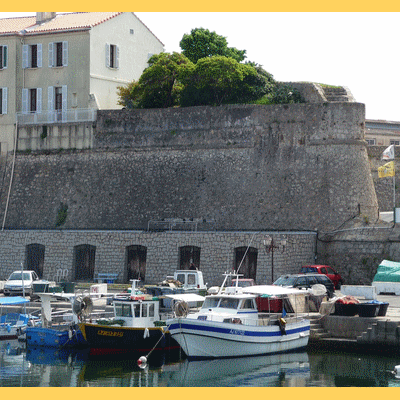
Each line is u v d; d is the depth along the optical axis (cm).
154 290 4344
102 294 4134
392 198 6212
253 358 3634
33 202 6356
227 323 3566
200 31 6875
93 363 3634
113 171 6147
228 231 5494
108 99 6731
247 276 5269
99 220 6072
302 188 5581
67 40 6575
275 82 6234
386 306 3891
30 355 3841
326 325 3938
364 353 3759
